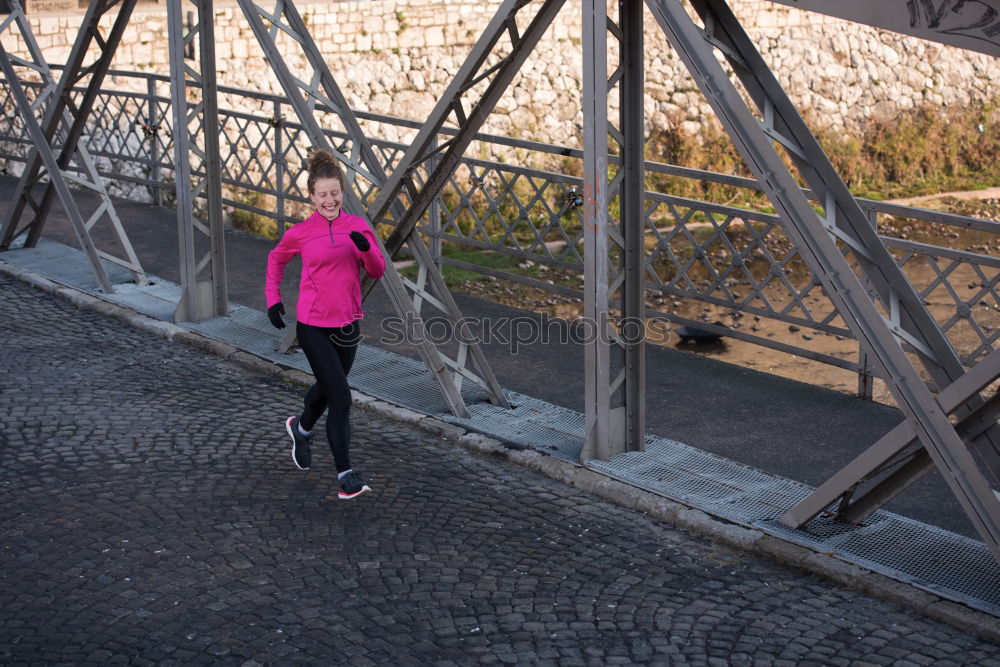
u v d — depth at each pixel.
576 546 4.97
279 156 11.19
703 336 9.11
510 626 4.25
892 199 21.64
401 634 4.18
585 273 5.64
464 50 19.62
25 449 5.91
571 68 20.39
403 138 19.14
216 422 6.42
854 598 4.52
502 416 6.58
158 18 16.72
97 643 4.07
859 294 4.51
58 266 9.70
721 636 4.20
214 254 8.27
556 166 19.91
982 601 4.39
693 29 4.88
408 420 6.46
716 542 5.04
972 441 4.84
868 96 22.67
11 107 14.62
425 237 9.97
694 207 7.93
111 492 5.42
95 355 7.57
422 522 5.18
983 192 21.89
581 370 7.63
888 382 4.49
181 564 4.70
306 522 5.15
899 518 5.19
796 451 6.16
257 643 4.09
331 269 5.21
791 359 8.60
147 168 15.18
